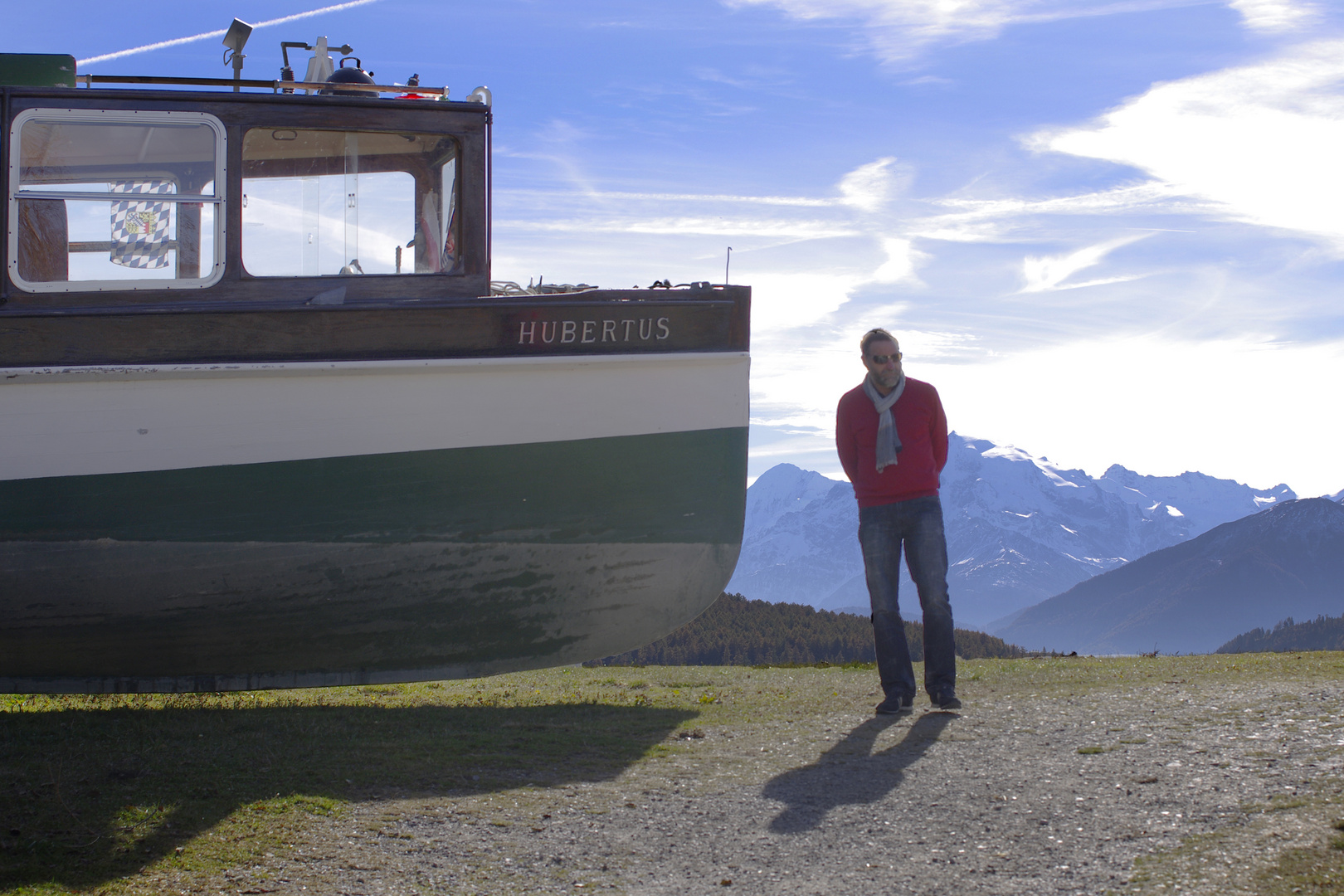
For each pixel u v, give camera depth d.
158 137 7.47
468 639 8.20
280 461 7.50
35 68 7.46
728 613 176.50
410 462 7.75
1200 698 6.23
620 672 10.70
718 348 8.41
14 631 7.40
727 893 3.42
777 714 6.86
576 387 8.08
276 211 7.68
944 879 3.44
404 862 3.80
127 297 7.34
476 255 7.98
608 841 4.02
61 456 7.14
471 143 8.00
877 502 6.80
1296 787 4.07
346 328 7.54
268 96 7.65
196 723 6.61
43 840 4.02
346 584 7.80
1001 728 5.78
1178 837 3.65
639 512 8.32
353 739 6.04
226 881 3.60
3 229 7.16
